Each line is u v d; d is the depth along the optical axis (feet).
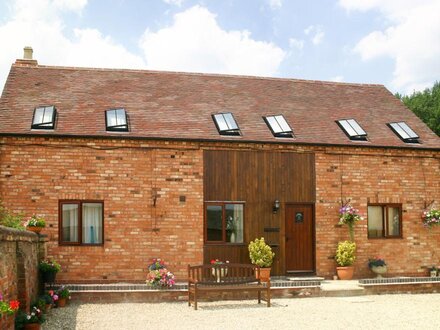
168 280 46.21
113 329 35.06
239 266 46.19
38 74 58.95
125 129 51.16
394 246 56.90
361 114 62.39
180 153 51.57
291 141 53.98
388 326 36.42
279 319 38.52
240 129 54.44
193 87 61.62
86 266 49.14
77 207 49.78
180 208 51.24
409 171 57.77
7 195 48.34
